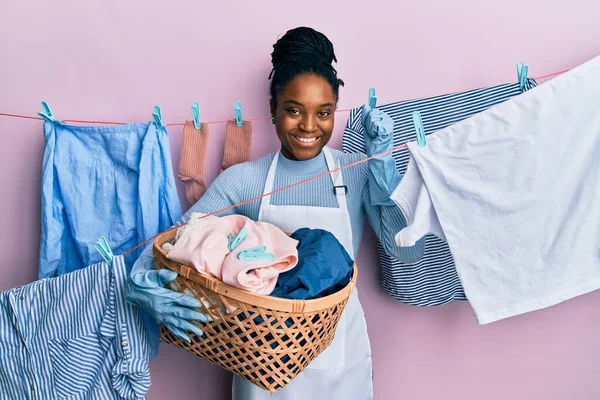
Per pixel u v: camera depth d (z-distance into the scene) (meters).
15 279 1.63
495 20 1.41
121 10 1.48
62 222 1.45
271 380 1.07
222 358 1.09
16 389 1.23
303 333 0.99
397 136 1.35
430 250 1.40
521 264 1.06
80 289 1.17
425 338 1.61
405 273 1.41
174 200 1.41
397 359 1.63
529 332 1.59
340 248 1.12
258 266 0.98
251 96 1.50
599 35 1.40
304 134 1.20
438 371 1.63
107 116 1.54
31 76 1.52
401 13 1.43
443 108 1.34
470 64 1.43
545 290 1.05
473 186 1.05
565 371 1.61
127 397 1.19
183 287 1.08
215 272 1.02
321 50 1.22
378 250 1.51
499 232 1.05
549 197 1.02
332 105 1.20
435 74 1.45
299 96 1.17
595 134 0.99
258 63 1.48
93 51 1.50
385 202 1.19
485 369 1.62
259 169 1.34
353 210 1.30
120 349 1.16
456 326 1.60
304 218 1.28
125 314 1.15
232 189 1.33
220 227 1.14
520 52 1.42
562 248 1.03
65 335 1.19
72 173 1.42
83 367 1.19
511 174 1.03
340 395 1.29
